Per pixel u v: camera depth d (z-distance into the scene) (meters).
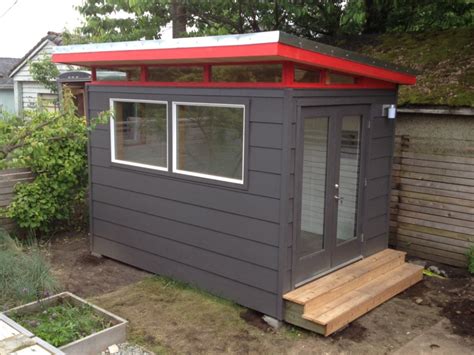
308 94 4.93
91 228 7.23
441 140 6.74
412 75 6.13
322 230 5.49
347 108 5.54
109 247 7.02
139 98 6.25
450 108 6.46
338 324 4.88
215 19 10.29
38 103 8.19
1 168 7.40
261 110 4.97
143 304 5.58
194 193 5.77
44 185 7.58
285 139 4.80
